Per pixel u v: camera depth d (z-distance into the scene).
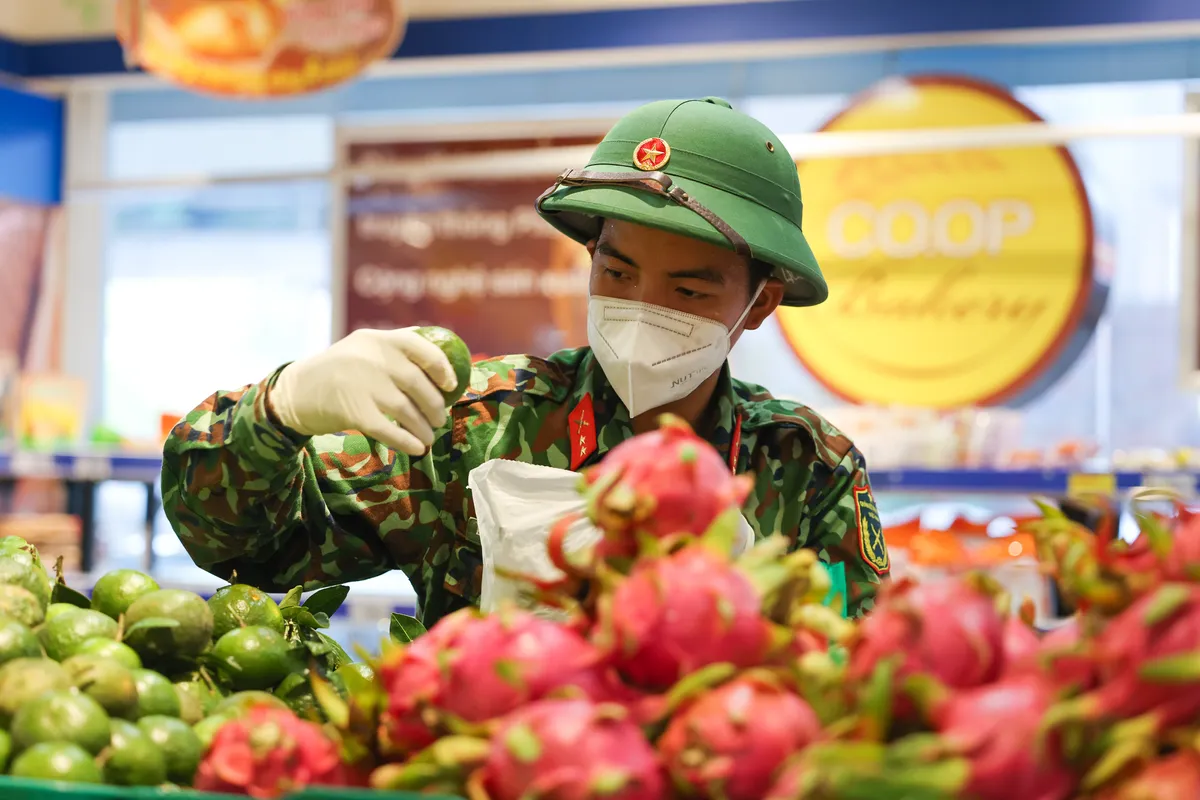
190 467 1.16
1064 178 4.34
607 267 1.34
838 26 4.52
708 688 0.63
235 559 1.32
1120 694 0.60
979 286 4.39
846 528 1.45
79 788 0.67
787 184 1.34
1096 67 4.48
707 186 1.27
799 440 1.45
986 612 0.64
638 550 0.72
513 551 1.12
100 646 0.91
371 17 2.70
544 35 4.77
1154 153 4.37
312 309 5.25
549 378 1.44
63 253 5.37
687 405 1.41
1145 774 0.56
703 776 0.59
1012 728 0.57
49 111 5.28
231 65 2.72
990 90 4.44
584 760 0.59
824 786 0.54
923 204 4.41
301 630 1.10
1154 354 4.38
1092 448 3.63
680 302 1.31
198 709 0.92
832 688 0.64
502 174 4.60
